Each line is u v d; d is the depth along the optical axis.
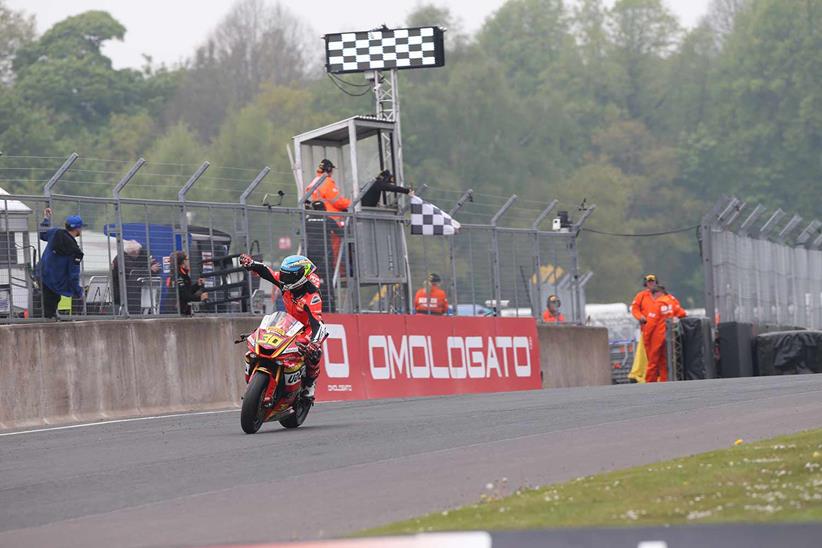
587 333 86.81
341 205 72.75
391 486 29.70
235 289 65.69
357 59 80.06
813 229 113.56
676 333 86.19
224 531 25.28
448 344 73.44
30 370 54.34
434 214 75.56
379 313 69.38
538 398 53.34
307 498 28.66
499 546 19.50
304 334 43.56
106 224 60.25
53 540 25.47
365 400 59.44
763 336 94.25
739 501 24.39
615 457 32.47
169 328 60.19
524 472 30.77
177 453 38.16
